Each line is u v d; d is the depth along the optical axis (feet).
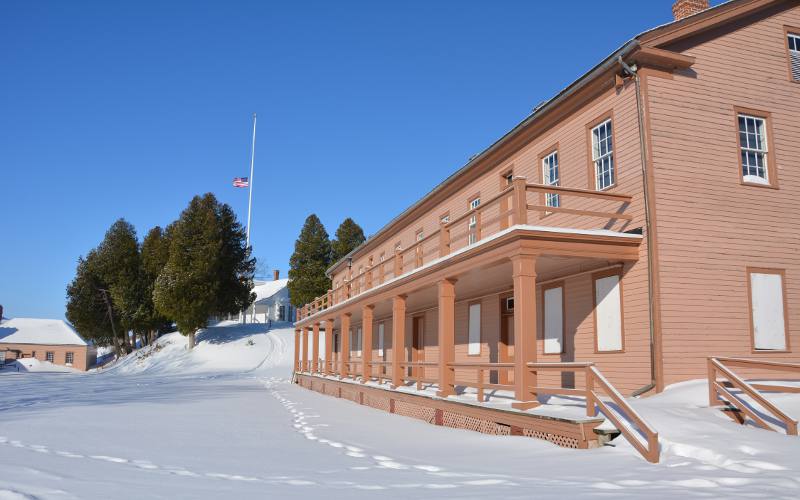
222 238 186.19
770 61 46.57
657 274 39.47
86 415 48.29
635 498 16.69
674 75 42.80
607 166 45.19
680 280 40.14
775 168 44.83
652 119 41.50
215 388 96.58
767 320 42.34
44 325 248.52
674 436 26.27
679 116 42.37
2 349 227.81
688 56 42.06
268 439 34.78
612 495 17.24
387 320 92.94
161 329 232.94
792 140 45.98
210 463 24.79
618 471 22.11
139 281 209.05
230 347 181.37
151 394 80.64
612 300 42.93
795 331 43.11
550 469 23.17
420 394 47.91
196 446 30.78
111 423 42.01
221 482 19.75
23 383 116.78
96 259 214.69
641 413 30.48
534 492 17.93
